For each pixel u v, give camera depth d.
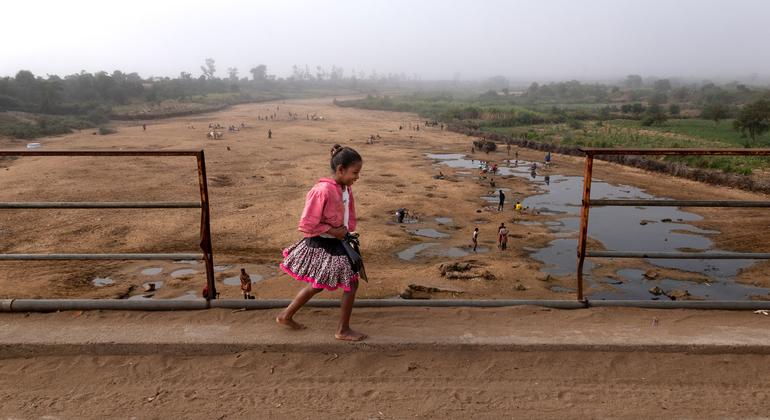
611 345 3.32
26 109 95.38
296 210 29.83
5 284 17.72
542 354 3.30
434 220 28.72
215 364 3.18
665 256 3.96
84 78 125.56
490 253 22.94
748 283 19.06
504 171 45.75
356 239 3.37
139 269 19.83
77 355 3.26
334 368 3.13
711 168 43.72
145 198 33.16
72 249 22.52
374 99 156.38
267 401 2.80
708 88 187.88
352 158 3.16
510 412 2.73
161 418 2.65
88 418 2.65
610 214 30.59
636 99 172.50
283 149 57.41
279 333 3.42
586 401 2.85
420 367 3.16
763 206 3.79
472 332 3.47
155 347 3.27
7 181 37.00
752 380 3.07
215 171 42.72
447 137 73.31
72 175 39.44
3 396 2.85
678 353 3.33
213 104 137.50
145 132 75.62
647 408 2.79
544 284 18.62
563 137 68.81
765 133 67.31
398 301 3.92
